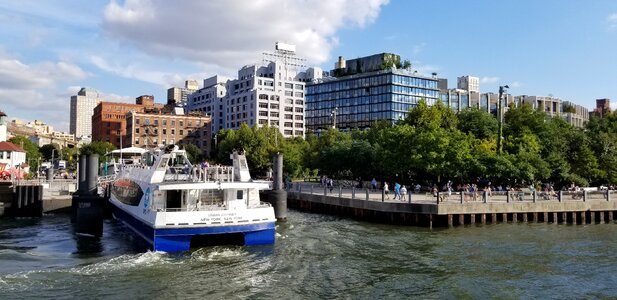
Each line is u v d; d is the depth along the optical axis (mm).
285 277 23766
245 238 29828
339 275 24234
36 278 22922
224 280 23031
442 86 192125
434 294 21312
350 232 37750
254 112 174375
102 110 190125
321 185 71500
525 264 26922
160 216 27719
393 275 24328
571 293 21719
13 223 42750
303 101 184750
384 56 168250
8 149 77625
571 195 47062
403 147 57312
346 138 90688
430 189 57719
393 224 42594
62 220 44938
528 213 44281
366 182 67562
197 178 32344
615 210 45500
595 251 30609
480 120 79125
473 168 54750
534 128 75938
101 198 41812
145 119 154125
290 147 92438
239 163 33594
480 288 22250
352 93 173375
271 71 182375
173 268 24938
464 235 36562
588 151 64188
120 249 30078
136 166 39438
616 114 94625
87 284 22062
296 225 41875
